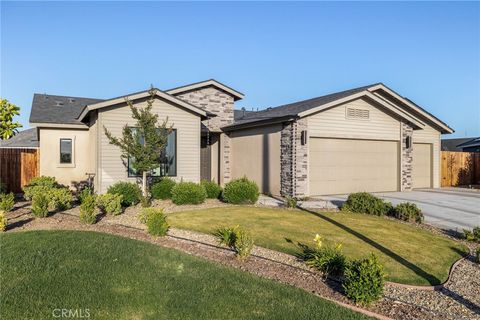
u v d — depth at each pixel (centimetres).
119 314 414
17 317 400
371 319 423
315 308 441
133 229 876
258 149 1708
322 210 1181
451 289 564
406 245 782
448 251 762
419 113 1989
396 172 1784
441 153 2222
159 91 1389
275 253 693
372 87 1798
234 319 409
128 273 539
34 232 798
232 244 735
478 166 2373
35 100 1977
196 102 1911
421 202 1437
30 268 553
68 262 584
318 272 591
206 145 2059
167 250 667
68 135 1722
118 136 1354
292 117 1440
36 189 1329
